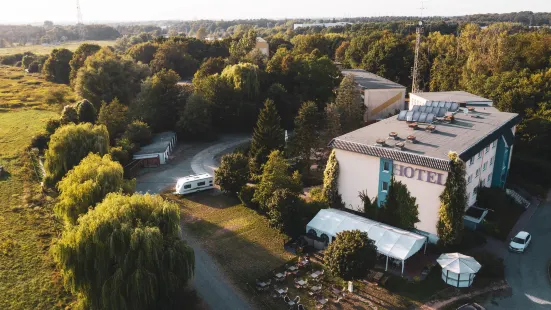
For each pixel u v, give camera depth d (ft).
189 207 178.70
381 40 431.02
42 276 124.36
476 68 315.99
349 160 156.97
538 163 206.59
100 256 103.65
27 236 144.66
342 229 140.05
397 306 115.03
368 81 326.24
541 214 172.55
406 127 173.99
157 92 283.18
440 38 425.69
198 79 311.06
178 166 228.84
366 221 143.54
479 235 148.66
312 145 211.20
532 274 130.41
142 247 103.30
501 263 132.98
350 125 239.71
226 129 296.10
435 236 140.56
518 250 141.69
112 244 102.47
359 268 114.62
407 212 144.97
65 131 188.85
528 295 120.26
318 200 168.45
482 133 161.68
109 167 145.38
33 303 112.78
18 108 311.27
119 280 101.60
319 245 143.02
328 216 147.84
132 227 107.14
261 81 314.96
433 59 402.93
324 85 311.47
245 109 287.48
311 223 146.82
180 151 254.88
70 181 143.13
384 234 135.03
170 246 109.60
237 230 158.40
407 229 146.51
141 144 245.65
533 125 227.81
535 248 145.59
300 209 149.07
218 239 151.94
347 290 121.90
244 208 177.17
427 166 134.51
